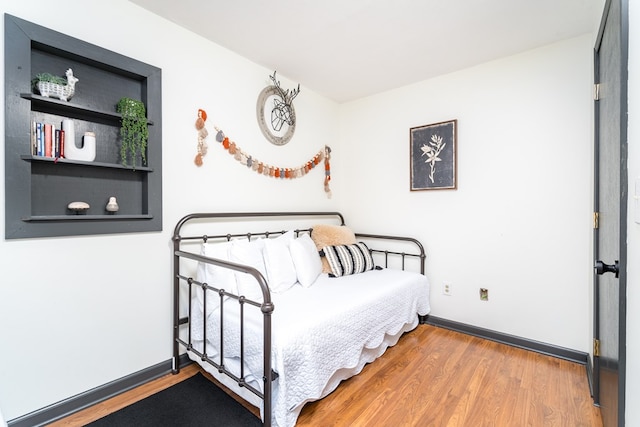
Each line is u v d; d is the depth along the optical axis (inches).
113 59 62.1
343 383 69.1
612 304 47.8
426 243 104.7
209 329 67.3
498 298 90.3
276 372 52.2
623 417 39.0
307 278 85.4
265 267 80.4
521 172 85.9
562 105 79.7
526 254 85.5
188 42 76.2
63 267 57.4
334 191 124.8
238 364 60.9
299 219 109.4
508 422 56.2
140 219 67.0
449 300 99.7
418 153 105.3
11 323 52.1
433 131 101.7
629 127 37.3
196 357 72.1
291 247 88.5
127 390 65.6
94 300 61.4
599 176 61.4
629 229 37.5
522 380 69.8
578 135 77.5
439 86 101.0
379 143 116.0
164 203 72.1
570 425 55.3
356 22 72.3
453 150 97.2
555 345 81.2
